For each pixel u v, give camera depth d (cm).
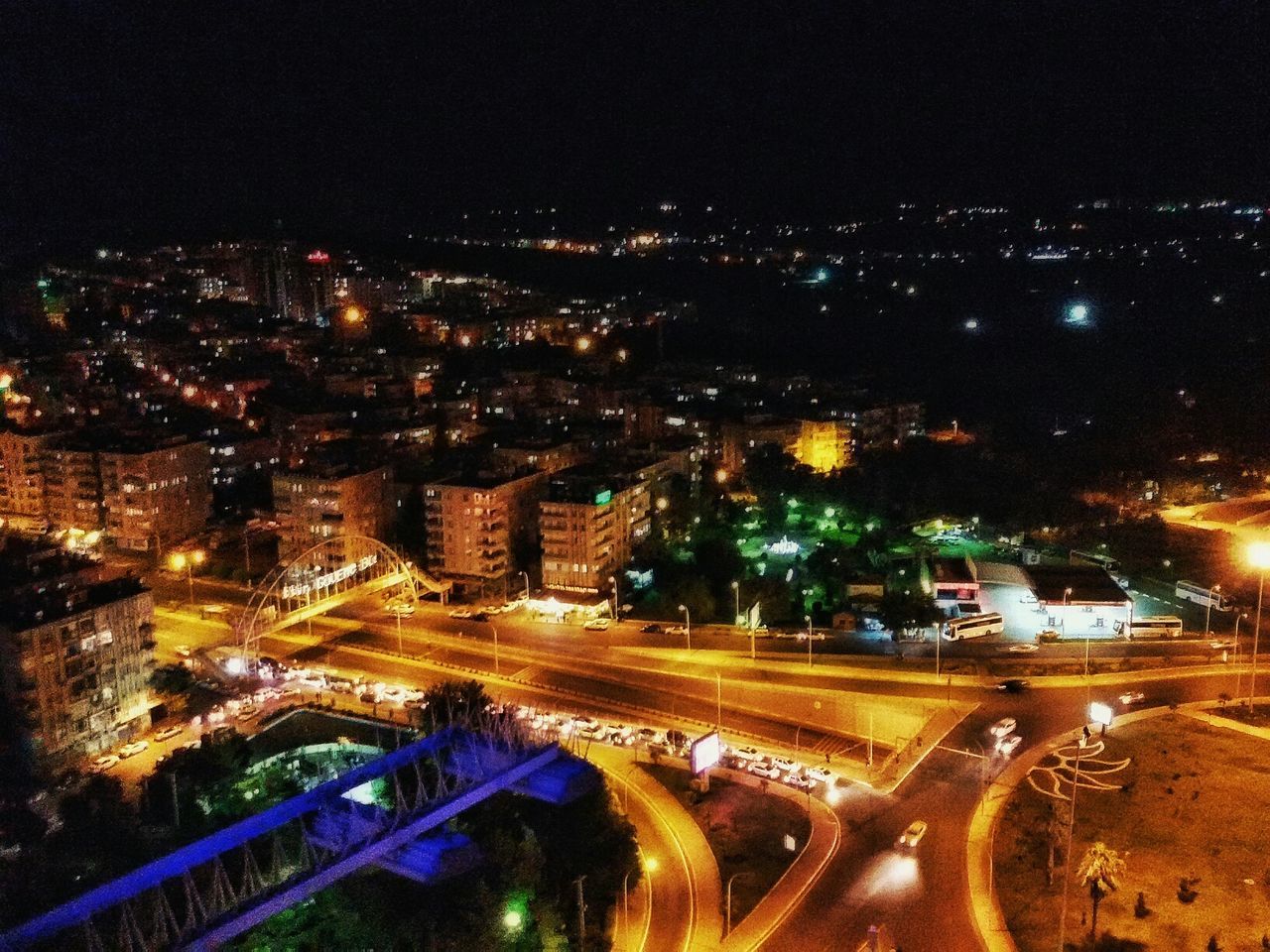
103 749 16650
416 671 18962
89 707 16412
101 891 9862
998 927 11450
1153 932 11250
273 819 11431
